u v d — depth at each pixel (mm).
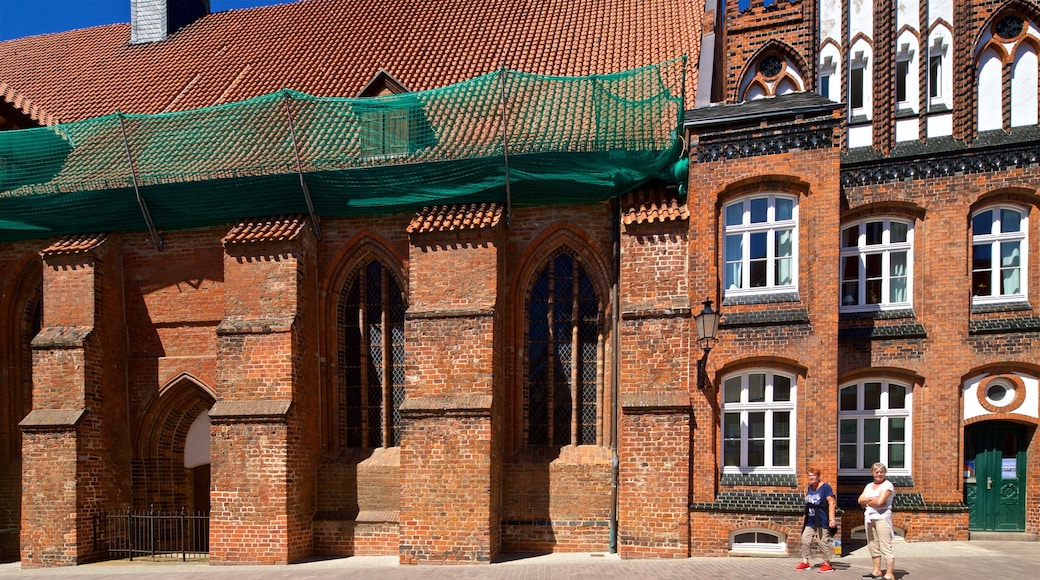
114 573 13336
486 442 12977
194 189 14531
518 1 20375
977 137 12922
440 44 18750
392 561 13500
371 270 15250
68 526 14273
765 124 12727
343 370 15180
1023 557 11266
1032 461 12828
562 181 13625
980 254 13188
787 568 11203
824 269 12406
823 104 12414
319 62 18750
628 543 12672
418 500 13148
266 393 13820
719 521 12406
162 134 15539
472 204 14250
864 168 13422
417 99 14422
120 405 15539
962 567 10570
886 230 13539
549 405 14383
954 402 12875
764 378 12859
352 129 14914
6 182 15602
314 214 14789
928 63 13234
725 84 14133
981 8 12867
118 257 15773
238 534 13555
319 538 14344
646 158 13031
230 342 14023
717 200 12984
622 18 18688
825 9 13773
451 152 13797
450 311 13367
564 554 13445
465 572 12039
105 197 14867
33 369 14805
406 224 14781
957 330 12898
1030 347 12641
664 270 12984
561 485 13781
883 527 9914
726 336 12797
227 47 20734
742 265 13055
